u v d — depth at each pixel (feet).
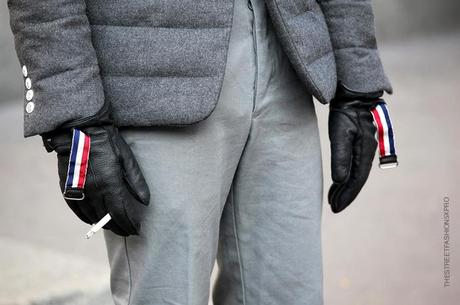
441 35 59.26
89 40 6.68
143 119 6.82
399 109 30.76
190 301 7.11
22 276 14.25
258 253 7.82
